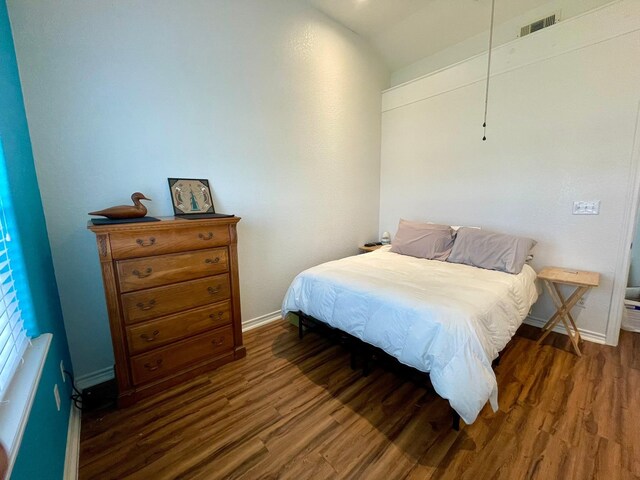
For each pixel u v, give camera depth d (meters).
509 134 2.68
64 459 1.22
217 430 1.50
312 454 1.35
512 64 2.60
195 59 2.15
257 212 2.66
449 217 3.23
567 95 2.33
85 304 1.84
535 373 1.92
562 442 1.38
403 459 1.31
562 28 2.30
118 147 1.88
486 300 1.68
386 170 3.83
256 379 1.92
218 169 2.37
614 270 2.22
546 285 2.29
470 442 1.40
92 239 1.83
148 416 1.59
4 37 1.36
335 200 3.36
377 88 3.66
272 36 2.56
